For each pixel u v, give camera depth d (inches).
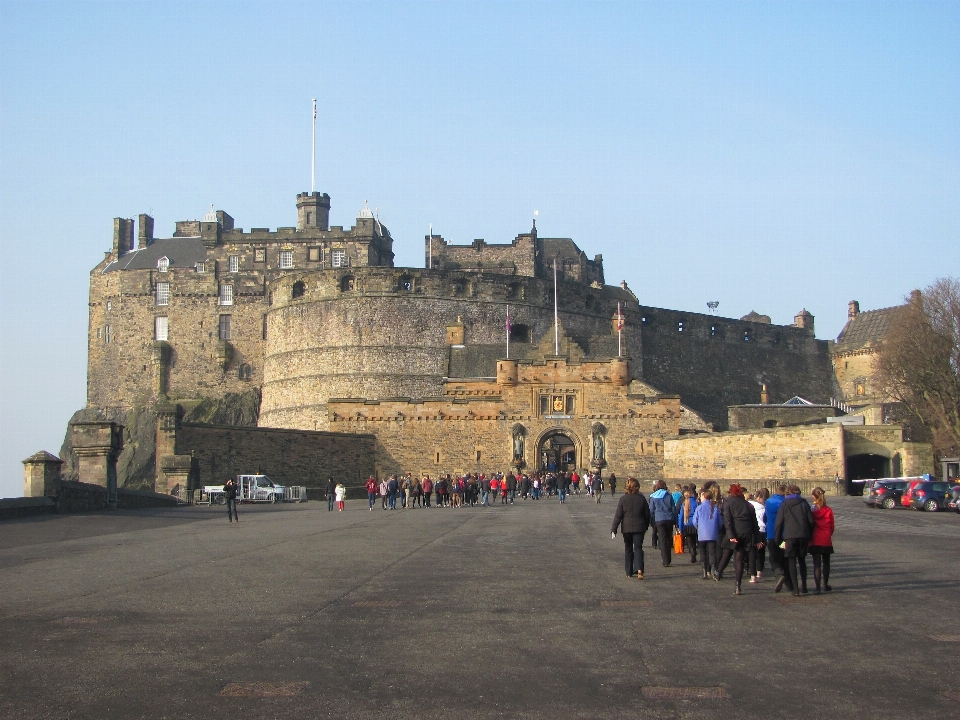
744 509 951.6
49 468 1927.9
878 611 840.3
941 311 4239.7
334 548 1354.6
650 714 556.7
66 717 555.5
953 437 3941.9
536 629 770.2
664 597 919.7
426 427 3828.7
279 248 5629.9
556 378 3809.1
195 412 5408.5
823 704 572.7
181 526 1776.6
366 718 553.3
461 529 1726.1
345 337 4857.3
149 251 5831.7
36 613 832.9
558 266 6235.2
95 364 5639.8
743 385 6235.2
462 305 4953.3
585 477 3686.0
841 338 6909.5
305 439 3575.3
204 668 652.1
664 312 5905.5
